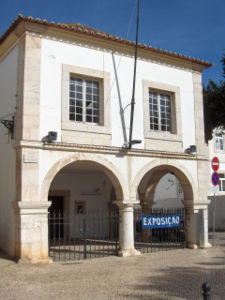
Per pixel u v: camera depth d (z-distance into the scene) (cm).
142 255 1073
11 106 1055
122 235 1083
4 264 888
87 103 1105
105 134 1094
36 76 991
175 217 1234
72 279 763
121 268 877
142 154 1147
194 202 1238
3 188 1061
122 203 1084
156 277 776
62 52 1052
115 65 1152
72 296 638
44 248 933
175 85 1284
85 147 1034
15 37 1048
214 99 1577
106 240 1538
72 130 1033
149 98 1241
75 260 989
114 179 1101
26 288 691
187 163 1263
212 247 1230
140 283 725
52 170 977
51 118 1002
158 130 1239
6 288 691
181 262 952
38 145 955
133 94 1109
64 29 1045
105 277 780
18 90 1000
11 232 973
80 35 1080
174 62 1290
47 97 1004
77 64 1075
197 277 772
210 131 1627
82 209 1667
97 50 1123
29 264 894
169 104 1295
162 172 1484
